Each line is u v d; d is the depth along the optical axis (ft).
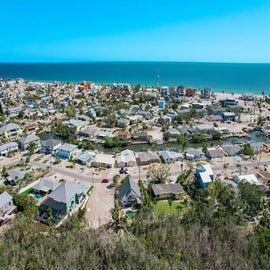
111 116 419.95
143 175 248.93
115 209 181.88
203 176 226.99
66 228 165.58
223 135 372.99
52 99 581.53
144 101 575.38
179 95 653.30
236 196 195.93
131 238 149.48
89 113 462.60
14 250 140.15
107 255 138.72
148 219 169.78
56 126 391.86
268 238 147.43
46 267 129.80
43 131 385.29
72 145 301.84
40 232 164.14
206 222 163.94
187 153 287.48
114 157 287.89
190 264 134.92
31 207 186.09
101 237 151.64
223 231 154.20
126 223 172.14
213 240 149.28
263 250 140.36
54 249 143.54
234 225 159.84
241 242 145.79
